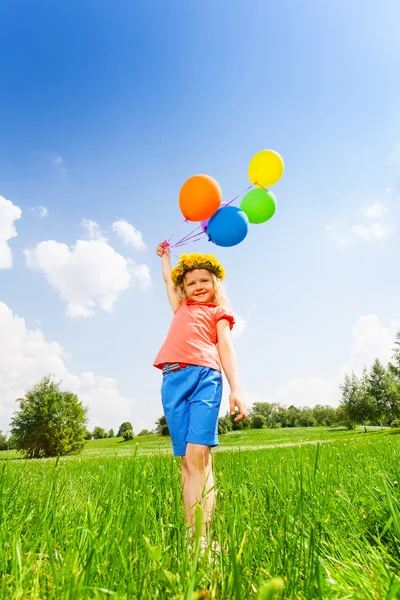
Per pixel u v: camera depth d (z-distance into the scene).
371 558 1.26
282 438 38.84
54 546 1.38
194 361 2.28
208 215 2.94
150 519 1.60
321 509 1.79
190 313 2.48
